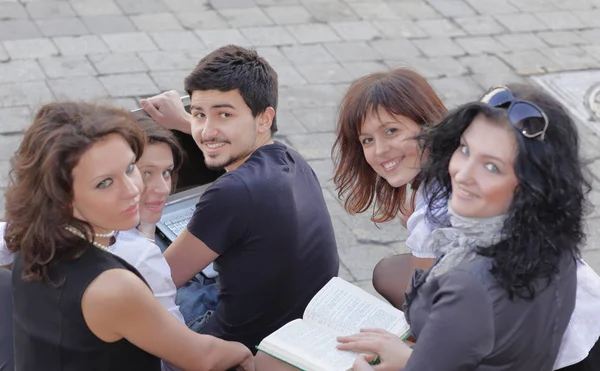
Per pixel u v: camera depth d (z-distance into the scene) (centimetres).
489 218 306
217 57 436
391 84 411
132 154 315
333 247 446
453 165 309
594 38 1038
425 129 338
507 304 296
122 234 392
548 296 305
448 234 318
